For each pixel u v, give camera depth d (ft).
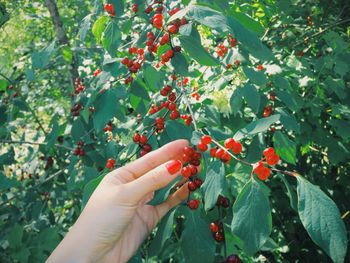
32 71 1.89
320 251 2.58
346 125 2.11
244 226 0.71
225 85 1.50
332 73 2.35
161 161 0.98
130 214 0.91
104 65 1.36
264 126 0.82
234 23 0.93
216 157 0.85
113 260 0.96
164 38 1.13
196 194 1.02
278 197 2.50
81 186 1.77
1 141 2.31
